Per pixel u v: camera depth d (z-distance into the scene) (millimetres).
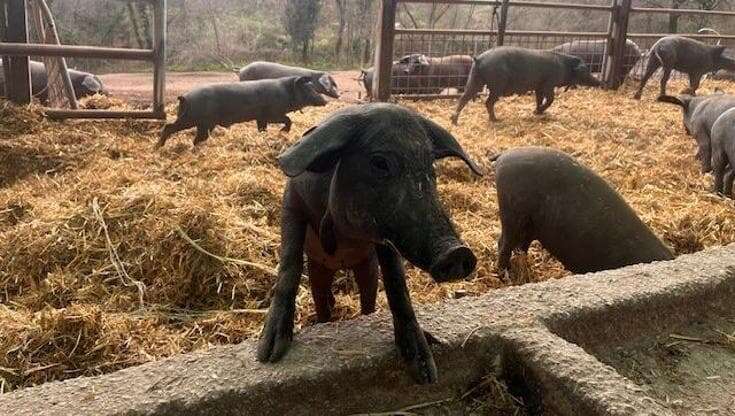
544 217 3666
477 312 2406
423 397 2197
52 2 17125
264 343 2090
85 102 8438
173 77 14109
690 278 2760
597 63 11797
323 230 2107
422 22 21453
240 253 3848
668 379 2453
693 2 19359
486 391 2244
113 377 1957
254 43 19422
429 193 1825
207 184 4832
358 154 1855
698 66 10234
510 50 8078
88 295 3545
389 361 2107
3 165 5648
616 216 3541
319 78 9297
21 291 3668
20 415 1761
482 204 5062
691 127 6336
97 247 3865
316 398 2018
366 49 19844
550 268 4152
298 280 2211
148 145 6254
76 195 4609
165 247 3822
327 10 21547
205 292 3666
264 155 5852
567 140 7273
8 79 6703
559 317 2389
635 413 1828
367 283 2688
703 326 2742
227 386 1916
